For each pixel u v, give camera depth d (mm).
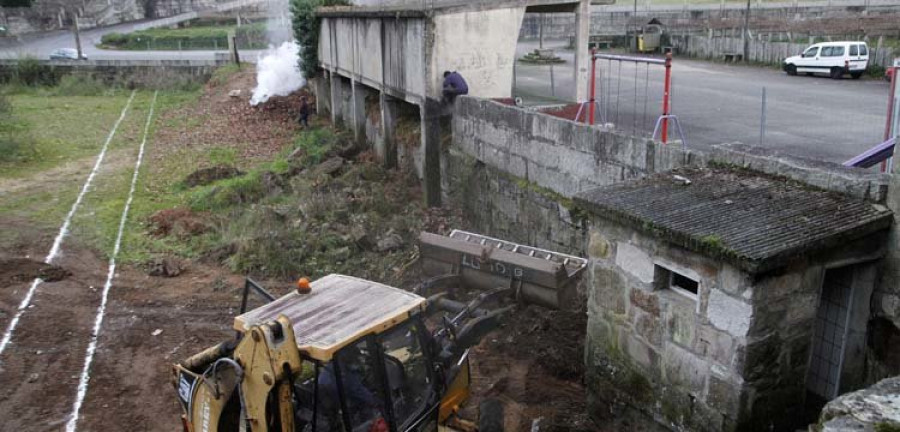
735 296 6039
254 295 12727
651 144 9164
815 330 7133
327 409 6594
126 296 12898
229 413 6723
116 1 65938
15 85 38688
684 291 6750
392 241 14133
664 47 38469
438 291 11039
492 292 10297
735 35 38969
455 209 15508
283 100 30500
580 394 8781
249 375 6137
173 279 13672
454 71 15367
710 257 6176
